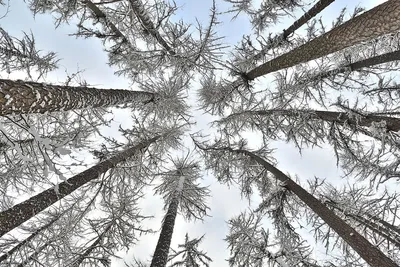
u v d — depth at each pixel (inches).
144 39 346.0
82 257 289.7
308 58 199.3
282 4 332.5
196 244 322.3
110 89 266.7
